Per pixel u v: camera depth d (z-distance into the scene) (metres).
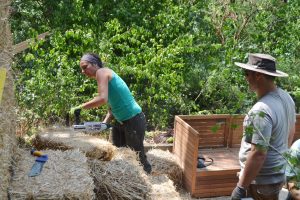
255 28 7.05
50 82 5.39
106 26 6.48
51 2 6.93
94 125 4.30
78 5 6.66
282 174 3.13
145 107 5.91
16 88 5.03
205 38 6.75
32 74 5.52
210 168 4.85
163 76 5.94
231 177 4.82
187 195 4.79
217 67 6.00
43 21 6.85
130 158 4.14
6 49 3.03
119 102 4.20
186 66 6.30
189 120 5.35
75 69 5.90
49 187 2.96
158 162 4.92
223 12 7.37
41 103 5.21
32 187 2.94
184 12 7.07
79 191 2.94
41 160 3.31
